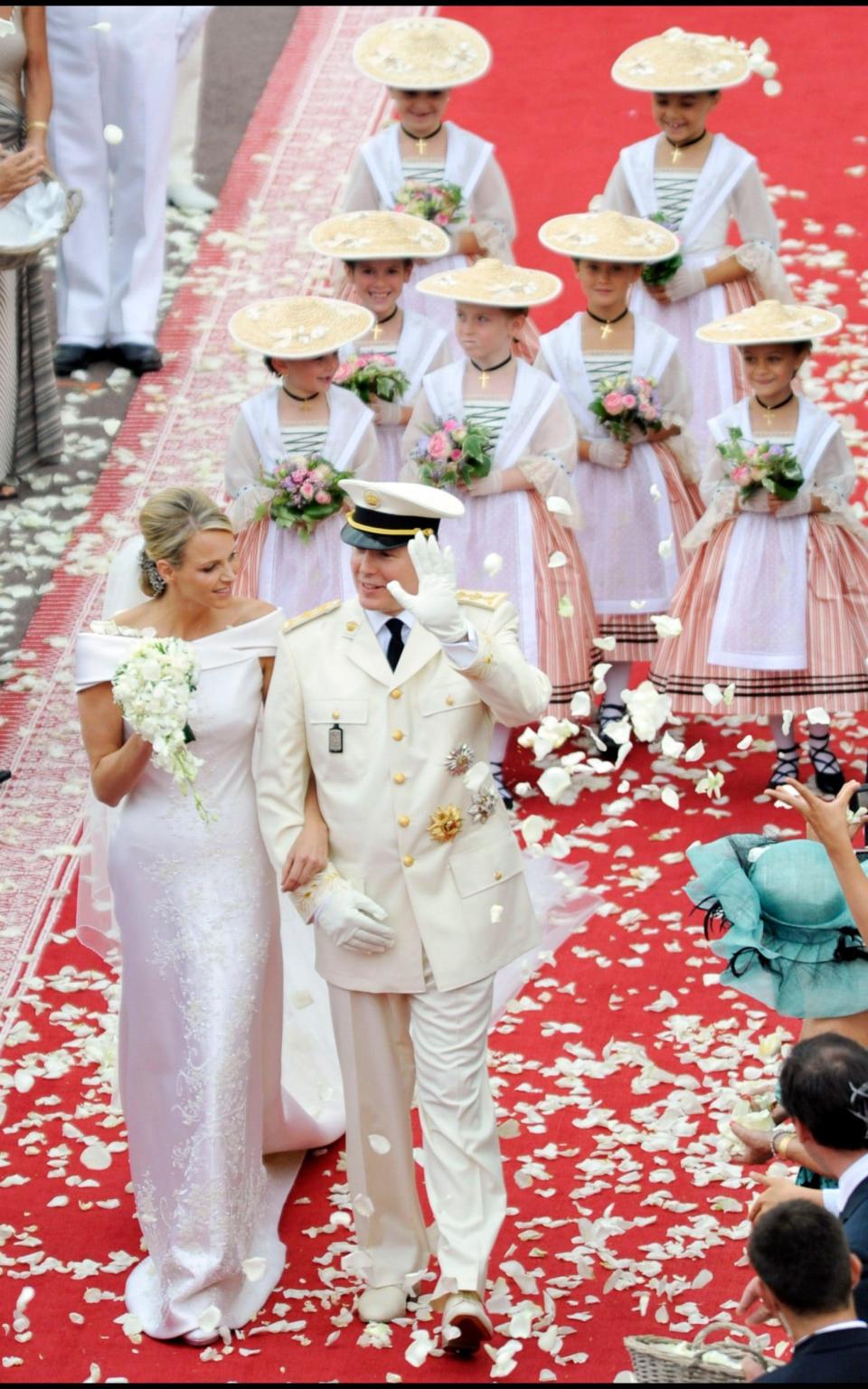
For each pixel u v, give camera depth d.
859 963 17.19
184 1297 18.45
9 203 29.77
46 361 33.34
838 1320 13.20
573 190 41.69
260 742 19.09
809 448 26.70
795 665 26.64
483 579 27.27
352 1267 18.81
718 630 26.86
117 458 34.41
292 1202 20.45
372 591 17.95
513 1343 17.11
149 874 18.73
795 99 45.41
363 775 17.98
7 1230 19.95
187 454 34.47
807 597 26.72
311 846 18.09
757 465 26.22
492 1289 18.86
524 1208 20.12
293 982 21.16
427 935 17.86
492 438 27.08
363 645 18.16
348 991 18.17
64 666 29.94
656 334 28.28
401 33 32.28
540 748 17.05
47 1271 19.50
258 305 26.94
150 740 17.77
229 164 43.34
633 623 28.58
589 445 28.12
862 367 36.25
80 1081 22.42
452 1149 17.89
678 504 28.61
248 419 27.00
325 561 26.88
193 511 18.16
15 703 29.23
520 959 22.06
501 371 27.31
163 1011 18.69
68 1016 23.41
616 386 27.72
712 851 17.67
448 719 17.92
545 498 27.08
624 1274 19.05
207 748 18.70
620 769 28.12
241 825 18.98
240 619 19.03
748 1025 22.94
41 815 27.06
